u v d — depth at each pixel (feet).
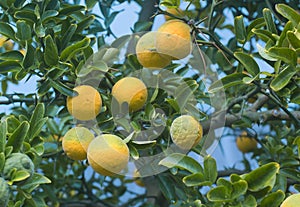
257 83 4.34
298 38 3.88
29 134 4.22
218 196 3.84
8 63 4.32
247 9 5.82
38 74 4.37
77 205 6.41
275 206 3.79
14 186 4.11
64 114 4.77
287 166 5.01
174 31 4.05
